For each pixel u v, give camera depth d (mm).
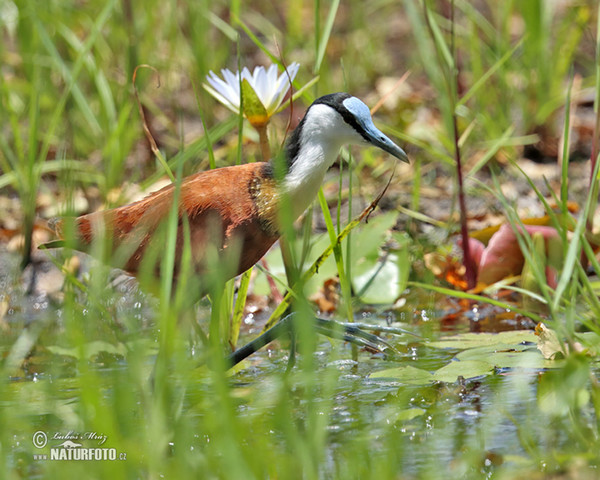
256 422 7480
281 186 8984
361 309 11055
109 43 15891
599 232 10828
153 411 6949
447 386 8234
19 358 9391
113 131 13156
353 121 9086
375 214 12930
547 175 13805
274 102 9438
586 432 7062
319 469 6547
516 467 6484
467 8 15234
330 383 7609
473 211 13055
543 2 14688
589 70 16797
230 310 9445
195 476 6348
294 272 9031
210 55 15945
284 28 18703
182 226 8781
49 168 13234
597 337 8297
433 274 11242
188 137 15000
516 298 11016
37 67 13961
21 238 12438
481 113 14336
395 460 6578
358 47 17578
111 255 9016
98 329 10016
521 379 8258
